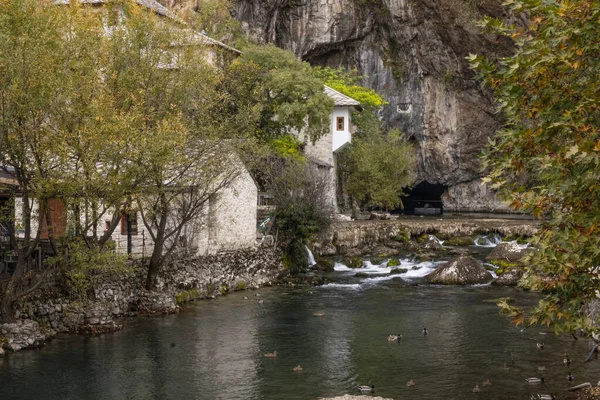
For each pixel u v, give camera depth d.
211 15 49.66
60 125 21.47
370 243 44.78
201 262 30.27
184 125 25.97
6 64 19.47
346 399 16.27
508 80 12.05
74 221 21.98
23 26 20.02
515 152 12.30
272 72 42.22
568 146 11.02
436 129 70.62
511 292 31.42
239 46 51.44
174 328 24.05
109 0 26.66
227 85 36.53
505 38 61.56
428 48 67.69
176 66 27.33
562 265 11.14
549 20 11.34
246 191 34.12
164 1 44.88
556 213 11.83
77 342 21.92
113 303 25.17
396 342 22.36
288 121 42.50
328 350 21.41
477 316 26.22
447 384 17.97
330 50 71.19
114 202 22.41
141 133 23.12
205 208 30.86
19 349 20.75
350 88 61.59
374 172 56.12
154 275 26.84
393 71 70.75
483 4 60.97
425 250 43.22
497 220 54.31
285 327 24.45
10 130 20.53
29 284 22.45
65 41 22.03
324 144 53.34
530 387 17.62
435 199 81.62
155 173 23.70
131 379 18.33
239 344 22.05
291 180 37.38
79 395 17.03
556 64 11.23
